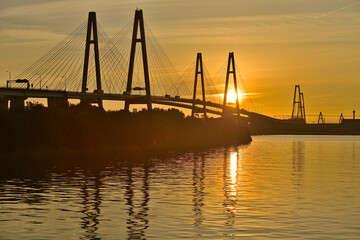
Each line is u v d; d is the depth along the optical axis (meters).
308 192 63.50
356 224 43.44
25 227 41.75
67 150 137.12
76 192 61.19
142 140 170.75
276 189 66.19
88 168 92.81
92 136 148.12
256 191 63.97
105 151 145.00
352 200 56.91
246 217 46.16
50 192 61.06
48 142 132.50
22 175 79.75
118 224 42.91
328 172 92.12
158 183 71.06
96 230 40.88
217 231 40.53
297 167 103.12
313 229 41.44
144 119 179.62
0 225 42.38
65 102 161.12
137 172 86.69
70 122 141.75
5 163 101.19
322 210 50.09
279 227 42.06
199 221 44.22
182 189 64.81
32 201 54.22
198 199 56.47
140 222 43.75
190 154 141.00
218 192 62.53
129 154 134.88
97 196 58.06
